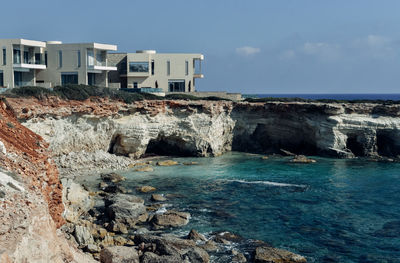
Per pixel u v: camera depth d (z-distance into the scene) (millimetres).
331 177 50812
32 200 15867
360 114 67500
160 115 63406
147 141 62406
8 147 19562
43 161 21578
